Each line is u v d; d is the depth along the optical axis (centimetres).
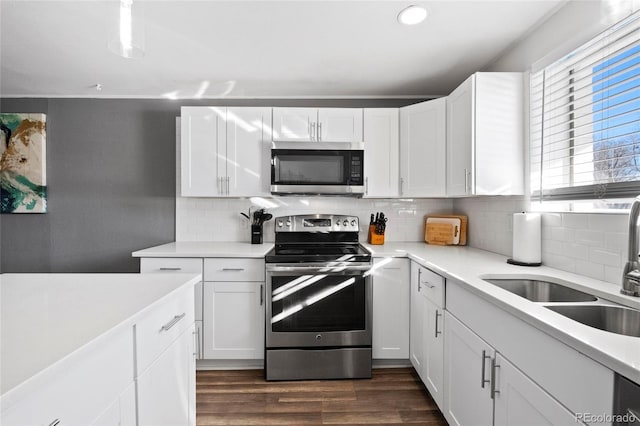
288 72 242
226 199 293
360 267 224
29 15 171
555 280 151
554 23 169
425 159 245
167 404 113
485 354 129
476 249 248
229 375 231
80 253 292
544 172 181
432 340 189
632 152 131
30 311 92
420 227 298
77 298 105
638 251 117
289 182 251
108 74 246
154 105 290
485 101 193
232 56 218
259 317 233
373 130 263
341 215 287
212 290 231
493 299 118
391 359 243
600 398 75
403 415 185
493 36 193
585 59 155
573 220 158
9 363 61
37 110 288
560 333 85
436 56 218
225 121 260
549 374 92
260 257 230
